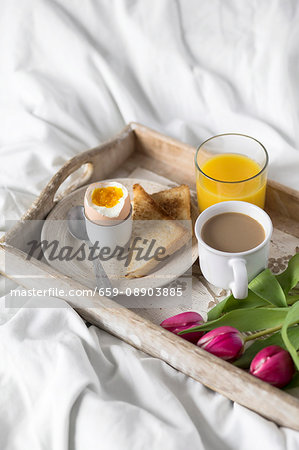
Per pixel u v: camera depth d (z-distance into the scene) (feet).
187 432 2.15
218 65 3.17
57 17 3.14
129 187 2.72
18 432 2.25
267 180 2.65
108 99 3.16
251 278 2.34
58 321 2.43
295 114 3.04
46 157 3.01
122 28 3.18
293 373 2.16
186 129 3.10
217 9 3.14
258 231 2.33
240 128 3.07
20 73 3.17
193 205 2.66
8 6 3.16
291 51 3.08
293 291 2.39
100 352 2.34
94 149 2.77
